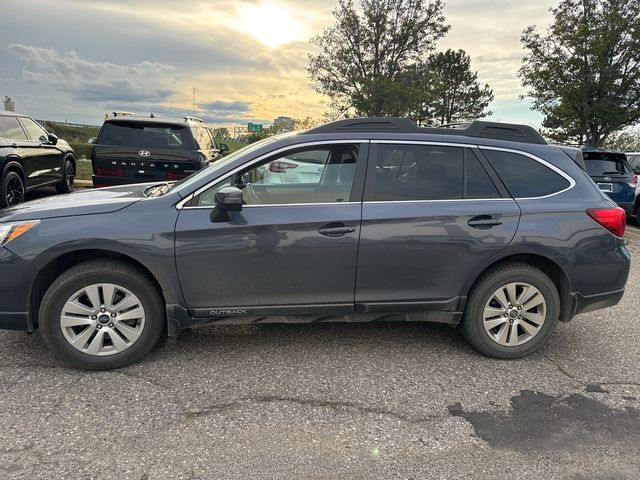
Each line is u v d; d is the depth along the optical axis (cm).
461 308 357
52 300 315
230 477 232
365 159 346
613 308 491
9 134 782
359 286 344
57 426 267
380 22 2225
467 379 334
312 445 259
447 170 353
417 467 244
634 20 1777
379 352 372
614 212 361
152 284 331
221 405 293
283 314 346
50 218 321
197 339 385
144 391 305
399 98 2192
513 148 364
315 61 2355
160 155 807
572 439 271
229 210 319
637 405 307
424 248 340
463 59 4094
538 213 351
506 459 252
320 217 331
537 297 360
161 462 240
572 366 359
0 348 359
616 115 1819
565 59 1905
